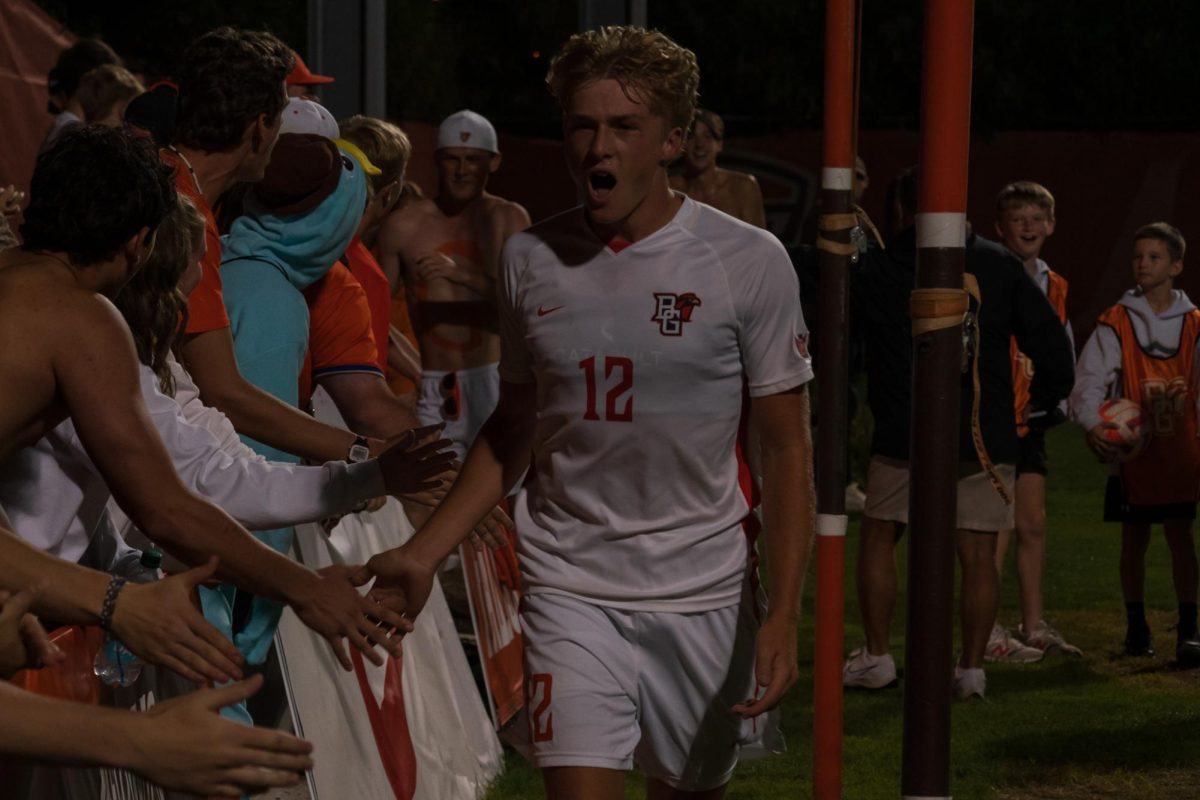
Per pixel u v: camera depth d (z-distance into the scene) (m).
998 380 15.66
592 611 7.87
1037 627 18.34
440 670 12.74
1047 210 19.23
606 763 7.71
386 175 11.64
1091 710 15.42
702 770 8.26
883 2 55.62
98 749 4.55
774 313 7.76
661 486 7.80
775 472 7.90
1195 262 53.88
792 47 56.38
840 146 8.85
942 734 6.71
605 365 7.67
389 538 12.87
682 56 7.59
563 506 7.94
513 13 59.84
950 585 6.70
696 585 7.88
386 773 10.95
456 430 17.64
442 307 17.64
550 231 7.87
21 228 6.37
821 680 8.81
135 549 7.90
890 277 15.82
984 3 55.78
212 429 8.39
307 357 10.21
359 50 16.91
